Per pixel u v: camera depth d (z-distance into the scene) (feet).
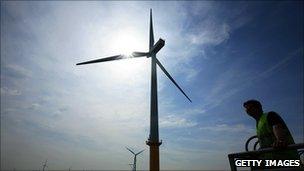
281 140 13.99
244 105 20.58
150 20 164.04
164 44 136.67
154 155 102.12
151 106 121.19
